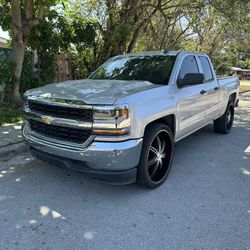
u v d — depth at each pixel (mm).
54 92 3877
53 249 2818
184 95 4727
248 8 12359
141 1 13234
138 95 3730
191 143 6570
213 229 3211
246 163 5324
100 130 3412
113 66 5438
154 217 3420
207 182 4441
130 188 4145
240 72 46906
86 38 12508
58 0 9234
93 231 3119
